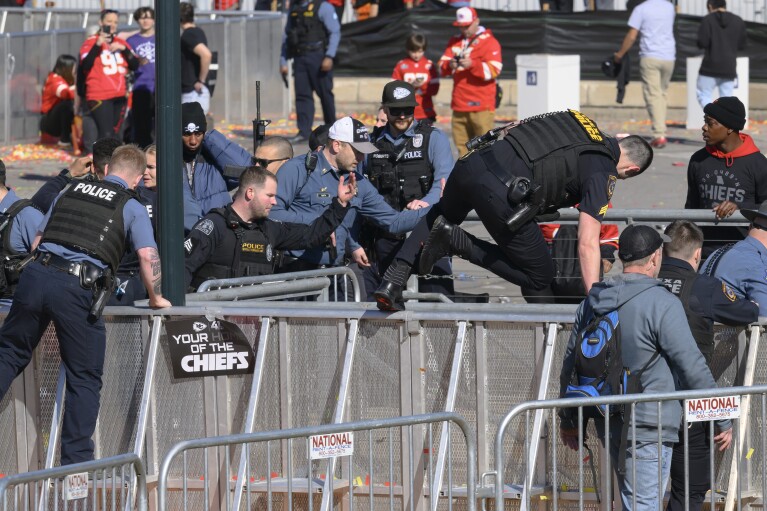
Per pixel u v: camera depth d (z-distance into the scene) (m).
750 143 28.12
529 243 21.67
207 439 17.48
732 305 20.23
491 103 50.72
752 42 67.69
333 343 22.38
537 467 21.45
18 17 69.88
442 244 22.03
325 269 28.00
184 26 53.56
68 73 63.44
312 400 22.55
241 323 22.94
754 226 23.22
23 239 25.02
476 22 50.41
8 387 23.02
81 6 79.06
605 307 19.61
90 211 22.83
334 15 61.12
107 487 23.33
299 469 22.94
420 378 21.84
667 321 19.20
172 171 23.48
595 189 20.91
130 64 56.03
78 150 62.03
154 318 23.19
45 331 23.69
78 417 22.81
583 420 19.91
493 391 21.53
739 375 20.61
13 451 24.12
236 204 26.50
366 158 30.95
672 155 57.03
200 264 26.02
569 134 21.30
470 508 19.36
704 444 20.47
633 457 19.11
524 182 20.94
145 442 23.39
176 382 23.19
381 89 72.06
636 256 19.64
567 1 75.44
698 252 21.09
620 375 19.41
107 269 22.80
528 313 21.33
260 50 71.31
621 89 61.56
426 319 21.72
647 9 58.22
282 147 30.78
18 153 60.56
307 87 61.34
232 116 70.12
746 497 20.73
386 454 22.23
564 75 62.59
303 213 29.41
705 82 59.62
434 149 30.34
